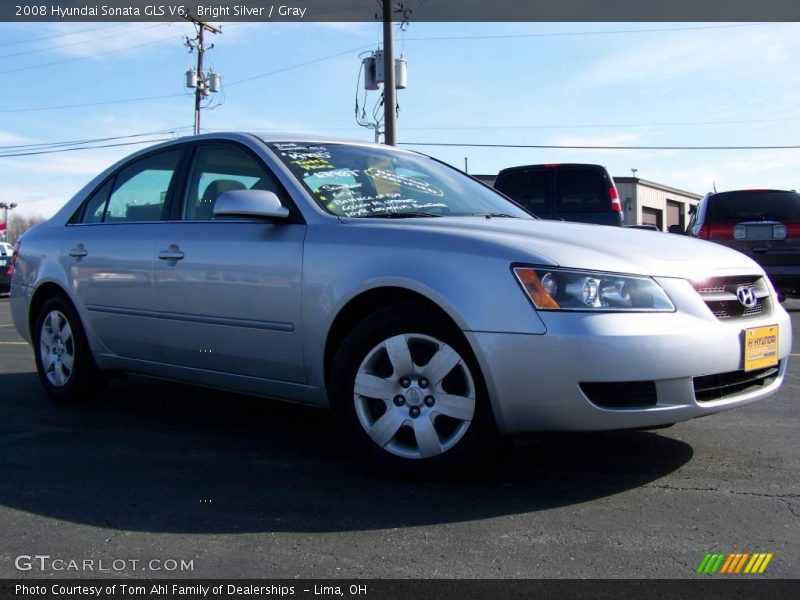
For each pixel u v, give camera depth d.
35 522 3.24
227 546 2.97
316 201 4.11
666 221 44.75
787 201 10.70
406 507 3.34
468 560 2.82
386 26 19.66
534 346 3.22
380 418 3.65
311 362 3.91
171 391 5.95
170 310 4.53
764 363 3.68
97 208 5.38
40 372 5.62
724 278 3.63
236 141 4.59
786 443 4.28
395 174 4.68
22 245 5.83
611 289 3.28
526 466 3.88
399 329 3.58
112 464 4.05
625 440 4.34
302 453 4.21
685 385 3.31
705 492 3.51
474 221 3.93
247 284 4.12
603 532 3.06
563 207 10.98
